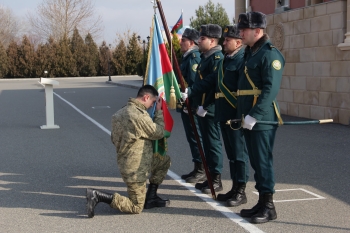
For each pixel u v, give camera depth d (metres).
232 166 5.19
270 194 4.53
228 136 5.07
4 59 48.06
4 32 68.12
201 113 5.45
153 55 5.14
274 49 4.35
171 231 4.36
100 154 7.94
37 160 7.51
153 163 4.94
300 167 6.76
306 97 11.98
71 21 57.53
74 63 48.84
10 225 4.59
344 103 10.65
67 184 6.04
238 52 5.01
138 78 42.50
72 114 14.25
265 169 4.48
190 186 5.85
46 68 48.53
